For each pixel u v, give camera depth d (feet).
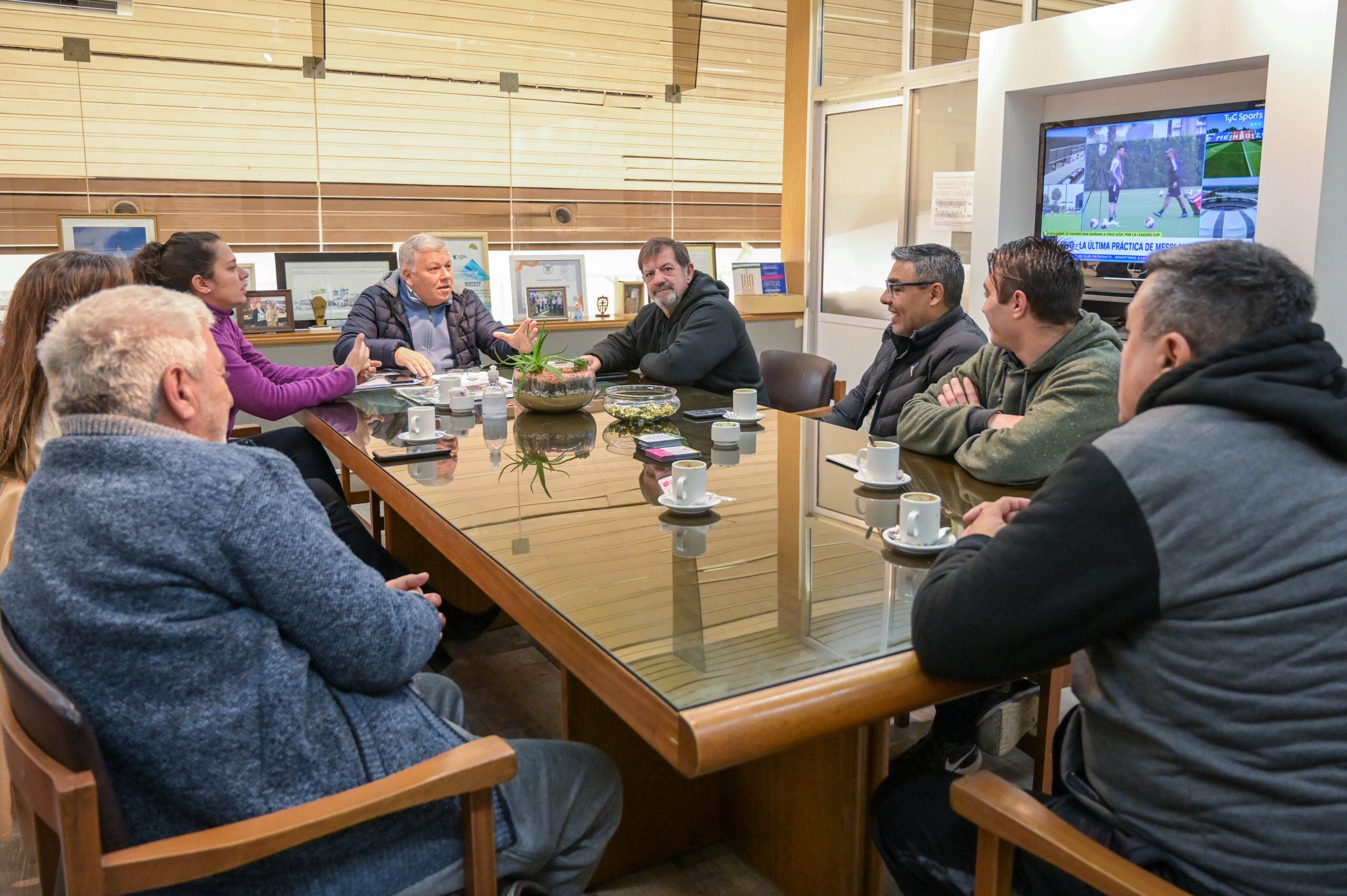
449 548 5.89
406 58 17.57
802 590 4.79
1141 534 3.59
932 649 3.96
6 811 6.70
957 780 3.93
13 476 6.21
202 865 3.46
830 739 5.73
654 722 3.73
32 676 3.43
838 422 10.78
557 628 4.48
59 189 15.99
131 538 3.76
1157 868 3.81
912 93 17.71
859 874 5.72
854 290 19.77
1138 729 3.81
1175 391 3.78
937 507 5.33
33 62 15.35
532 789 4.70
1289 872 3.49
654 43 19.22
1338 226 10.80
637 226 20.17
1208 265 3.92
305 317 16.63
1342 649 3.45
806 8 19.58
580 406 9.58
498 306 19.06
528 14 18.08
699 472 6.15
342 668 4.21
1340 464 3.60
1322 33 10.36
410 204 18.35
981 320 15.16
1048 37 13.48
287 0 16.51
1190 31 11.65
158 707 3.80
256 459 4.11
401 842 4.20
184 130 16.55
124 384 4.08
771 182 21.34
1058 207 14.35
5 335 6.39
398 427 8.99
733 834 6.77
